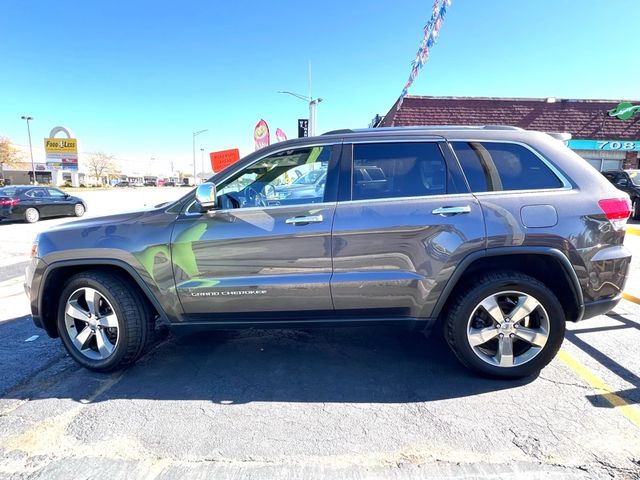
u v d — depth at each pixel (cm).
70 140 4644
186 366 355
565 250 299
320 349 384
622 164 1609
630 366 338
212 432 263
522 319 313
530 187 311
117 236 323
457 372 337
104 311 341
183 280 319
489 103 1582
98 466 234
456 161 315
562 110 1590
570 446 244
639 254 750
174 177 13788
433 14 638
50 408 293
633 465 228
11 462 238
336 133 330
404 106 1566
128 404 297
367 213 306
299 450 245
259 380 329
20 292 610
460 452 241
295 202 319
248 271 314
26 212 1566
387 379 328
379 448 246
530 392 303
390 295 309
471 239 299
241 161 327
